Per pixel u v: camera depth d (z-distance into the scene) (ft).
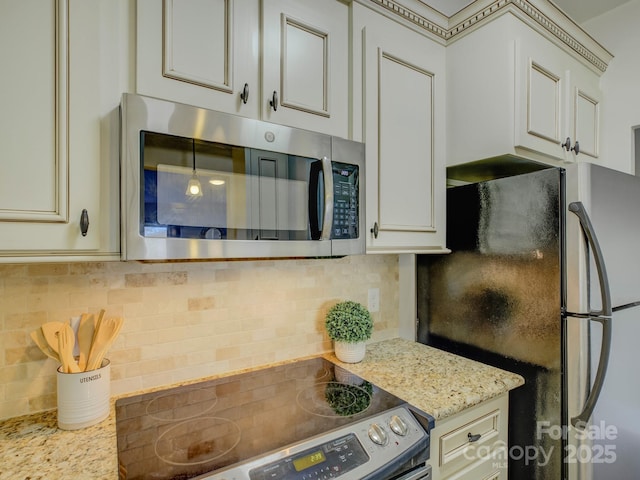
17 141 2.24
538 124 4.42
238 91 3.06
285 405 3.31
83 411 2.89
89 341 3.14
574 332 3.68
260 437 2.76
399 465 2.77
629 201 4.26
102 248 2.51
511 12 4.11
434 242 4.58
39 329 3.05
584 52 5.28
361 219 3.73
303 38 3.49
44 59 2.32
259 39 3.20
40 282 3.10
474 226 4.68
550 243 3.86
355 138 3.83
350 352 4.41
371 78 3.95
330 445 2.71
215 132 2.79
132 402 3.35
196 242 2.73
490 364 4.47
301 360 4.52
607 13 6.16
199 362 3.88
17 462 2.46
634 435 4.33
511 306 4.24
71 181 2.38
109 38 2.56
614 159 5.99
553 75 4.70
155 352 3.63
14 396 3.03
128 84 2.63
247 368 4.19
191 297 3.82
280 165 3.15
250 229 2.99
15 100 2.23
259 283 4.27
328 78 3.66
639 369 4.42
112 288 3.40
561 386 3.77
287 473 2.44
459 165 4.74
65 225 2.37
